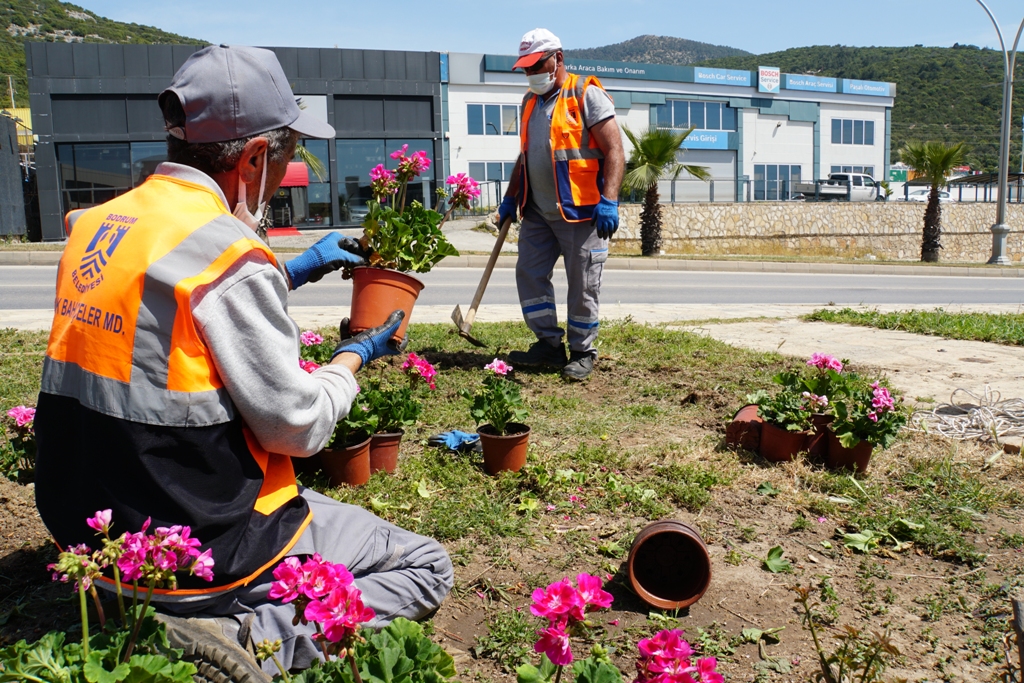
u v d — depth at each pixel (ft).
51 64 81.10
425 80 93.45
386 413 12.01
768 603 8.98
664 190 96.68
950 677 7.63
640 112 126.00
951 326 26.09
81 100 82.43
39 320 25.61
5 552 9.18
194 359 5.77
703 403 16.43
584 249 17.74
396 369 17.84
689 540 9.11
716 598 9.05
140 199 6.21
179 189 6.19
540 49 17.04
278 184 6.87
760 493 11.92
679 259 66.13
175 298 5.67
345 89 90.22
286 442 6.29
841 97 141.18
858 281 57.00
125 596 6.20
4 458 10.91
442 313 29.55
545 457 12.88
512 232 74.84
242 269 5.90
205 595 6.12
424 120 94.58
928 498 11.70
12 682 5.19
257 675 5.61
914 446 14.06
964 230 103.71
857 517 11.02
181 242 5.82
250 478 6.31
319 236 76.33
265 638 6.33
